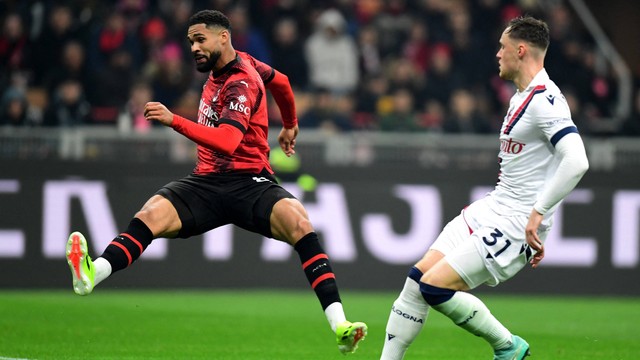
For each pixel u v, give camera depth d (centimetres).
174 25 5634
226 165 2308
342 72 5753
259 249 4753
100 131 4709
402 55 6050
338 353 2780
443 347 2966
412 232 4844
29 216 4578
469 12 6184
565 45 6081
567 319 3869
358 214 4809
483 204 2202
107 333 3095
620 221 4897
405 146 4906
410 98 5591
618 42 7344
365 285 4800
